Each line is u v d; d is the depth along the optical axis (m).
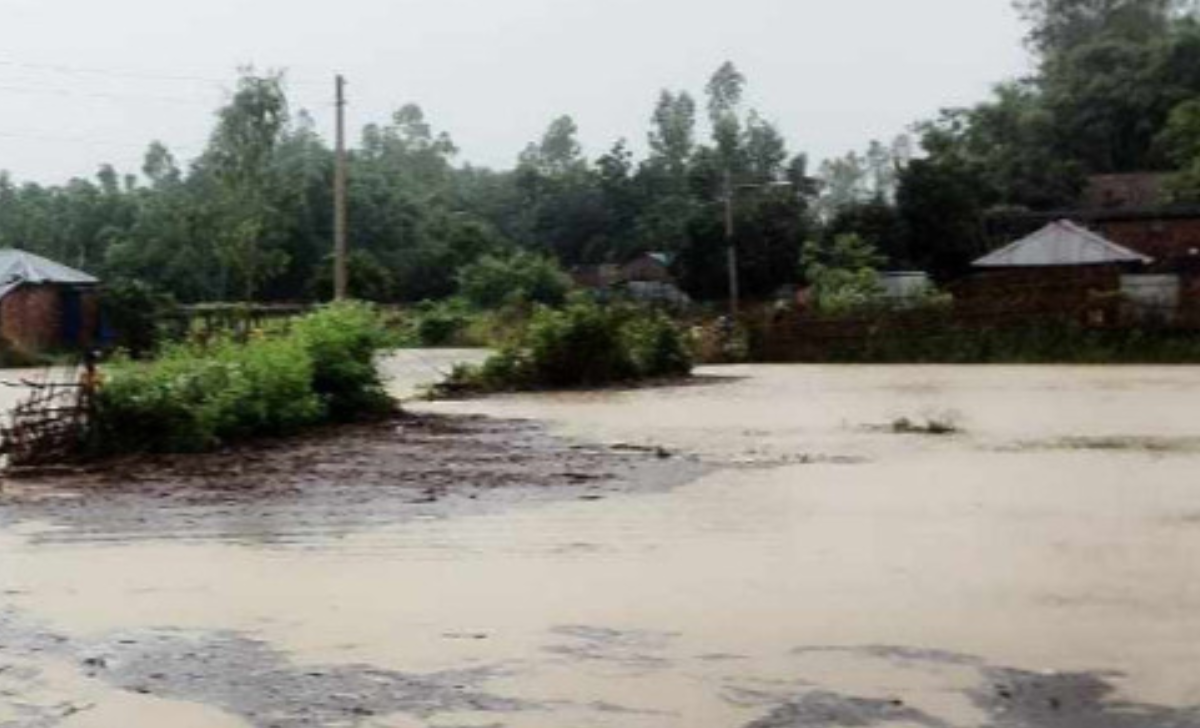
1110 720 5.81
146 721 6.02
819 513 11.44
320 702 6.25
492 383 27.45
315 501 12.48
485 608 8.04
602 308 30.20
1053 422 19.25
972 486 12.91
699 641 7.21
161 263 62.53
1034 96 72.25
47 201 75.88
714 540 10.22
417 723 5.94
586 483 13.52
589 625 7.60
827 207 82.50
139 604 8.27
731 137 80.69
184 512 11.90
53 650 7.22
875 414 20.97
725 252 53.91
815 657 6.86
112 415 15.98
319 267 60.59
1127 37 76.44
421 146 109.81
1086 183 60.81
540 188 85.56
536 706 6.14
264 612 8.02
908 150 90.62
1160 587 8.31
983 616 7.63
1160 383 27.34
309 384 19.31
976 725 5.77
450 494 12.86
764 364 37.12
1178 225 45.62
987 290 38.06
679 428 19.14
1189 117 59.06
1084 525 10.62
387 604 8.19
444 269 69.06
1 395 26.52
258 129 55.53
